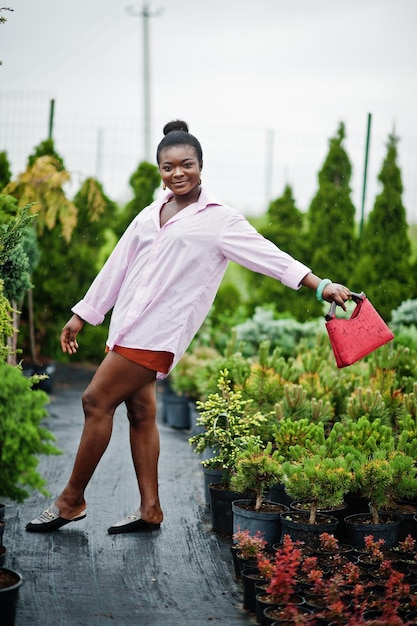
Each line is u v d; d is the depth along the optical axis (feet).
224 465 14.82
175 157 14.05
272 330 28.14
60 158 31.65
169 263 14.05
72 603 11.77
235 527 14.03
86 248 33.40
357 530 13.33
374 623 9.97
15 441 9.92
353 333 13.23
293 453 14.11
